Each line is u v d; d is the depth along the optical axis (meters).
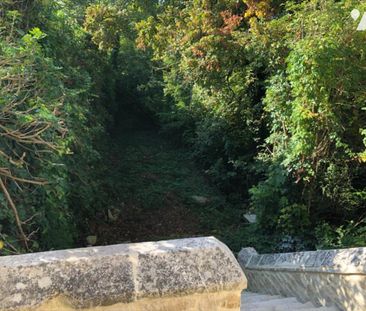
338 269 3.98
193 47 9.07
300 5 7.08
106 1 14.35
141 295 1.77
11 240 3.88
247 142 10.44
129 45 18.20
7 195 3.71
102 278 1.77
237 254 7.61
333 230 6.63
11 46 3.94
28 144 4.44
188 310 1.86
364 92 6.02
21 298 1.68
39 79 4.46
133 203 11.16
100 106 13.32
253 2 8.54
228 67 9.36
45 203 4.97
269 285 5.71
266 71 8.55
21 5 5.79
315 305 4.44
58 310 1.71
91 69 11.93
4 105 3.70
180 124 15.14
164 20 11.31
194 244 1.96
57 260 1.79
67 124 5.32
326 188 6.71
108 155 13.95
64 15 7.82
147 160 14.69
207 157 13.22
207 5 9.57
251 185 10.52
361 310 3.73
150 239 9.47
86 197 7.95
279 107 7.27
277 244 7.33
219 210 11.00
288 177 7.25
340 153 6.45
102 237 9.24
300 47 6.09
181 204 11.28
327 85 5.93
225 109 10.66
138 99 19.23
